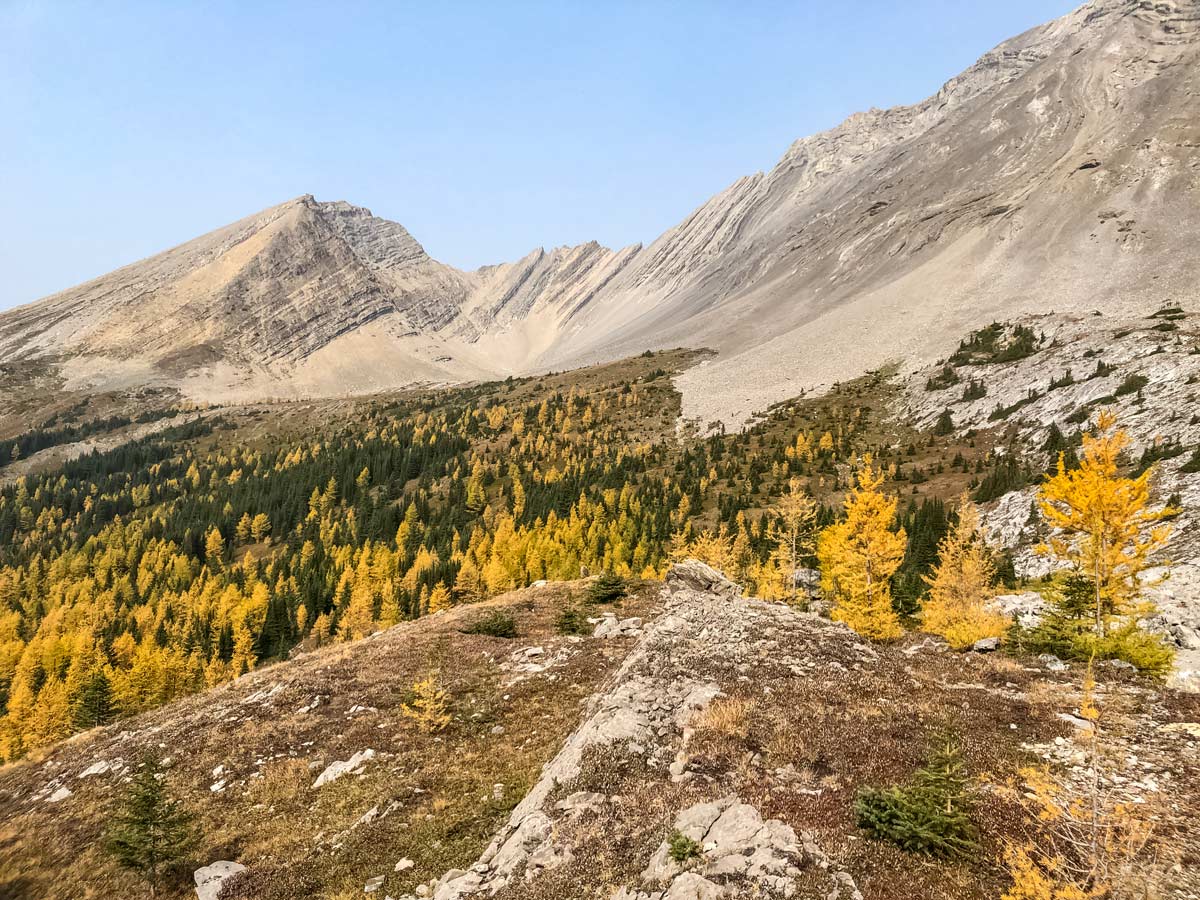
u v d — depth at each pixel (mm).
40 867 22109
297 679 33656
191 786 24562
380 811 20672
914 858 12047
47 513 197125
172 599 123125
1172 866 10797
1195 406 80188
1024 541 73688
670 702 20406
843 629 28938
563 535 110625
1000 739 16625
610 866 13391
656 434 192875
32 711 75875
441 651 36844
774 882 11281
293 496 179875
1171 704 18500
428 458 194875
